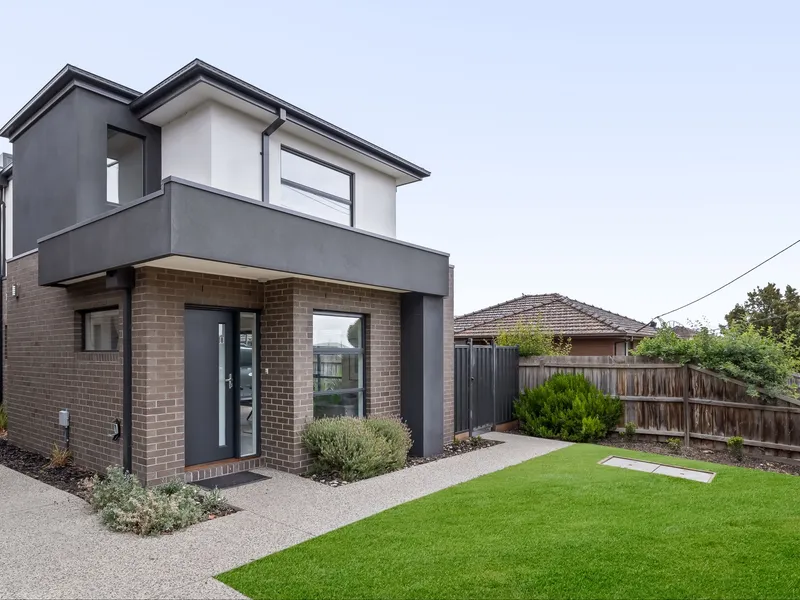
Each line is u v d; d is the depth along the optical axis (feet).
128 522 17.62
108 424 24.64
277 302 26.86
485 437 37.70
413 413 31.60
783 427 30.30
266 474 25.71
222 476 25.27
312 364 27.02
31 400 31.37
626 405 37.50
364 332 30.63
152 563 15.14
